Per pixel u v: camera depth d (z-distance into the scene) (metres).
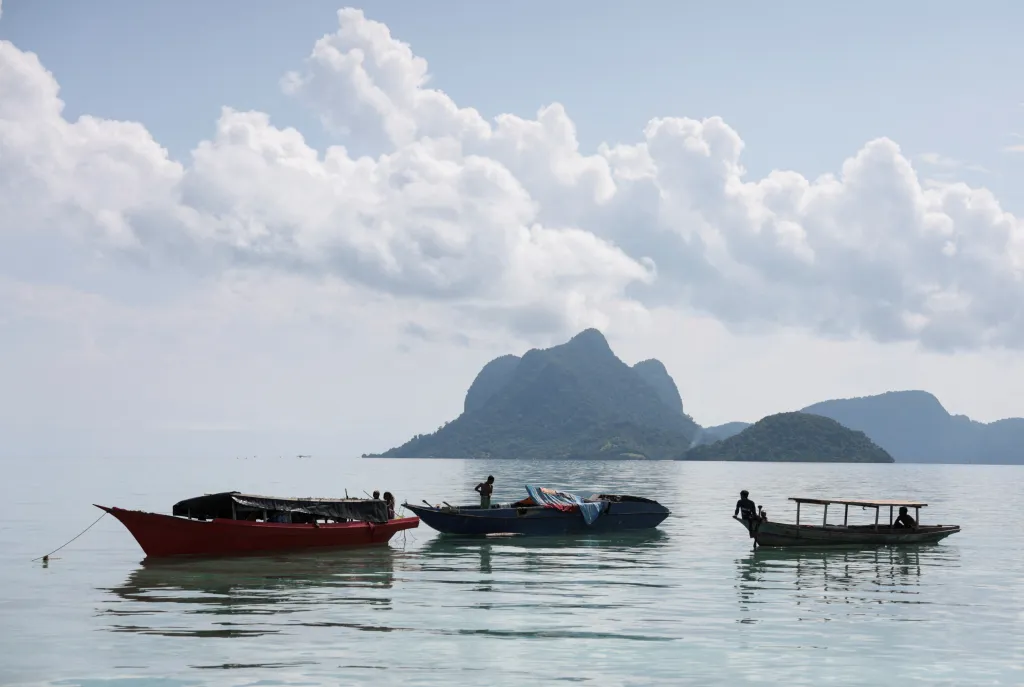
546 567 35.56
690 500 92.19
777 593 29.17
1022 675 19.17
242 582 30.75
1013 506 84.31
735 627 23.62
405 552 40.50
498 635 22.42
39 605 26.06
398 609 25.84
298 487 124.56
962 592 29.59
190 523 36.78
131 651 20.48
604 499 52.19
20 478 131.00
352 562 36.66
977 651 21.14
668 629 23.30
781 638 22.31
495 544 44.38
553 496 50.56
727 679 18.61
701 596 28.52
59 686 17.81
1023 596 28.86
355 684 17.97
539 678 18.52
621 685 18.11
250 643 21.31
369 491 110.88
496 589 29.72
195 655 20.12
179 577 31.81
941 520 64.44
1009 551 42.00
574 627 23.47
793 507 77.94
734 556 39.53
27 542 42.78
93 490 93.19
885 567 35.97
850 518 65.69
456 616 24.86
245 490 106.31
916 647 21.48
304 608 25.88
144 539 36.22
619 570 34.69
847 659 20.28
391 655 20.27
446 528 46.94
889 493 118.62
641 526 51.91
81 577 31.66
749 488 133.25
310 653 20.39
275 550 39.19
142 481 122.94
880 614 25.56
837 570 34.97
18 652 20.34
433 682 18.16
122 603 26.47
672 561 37.59
